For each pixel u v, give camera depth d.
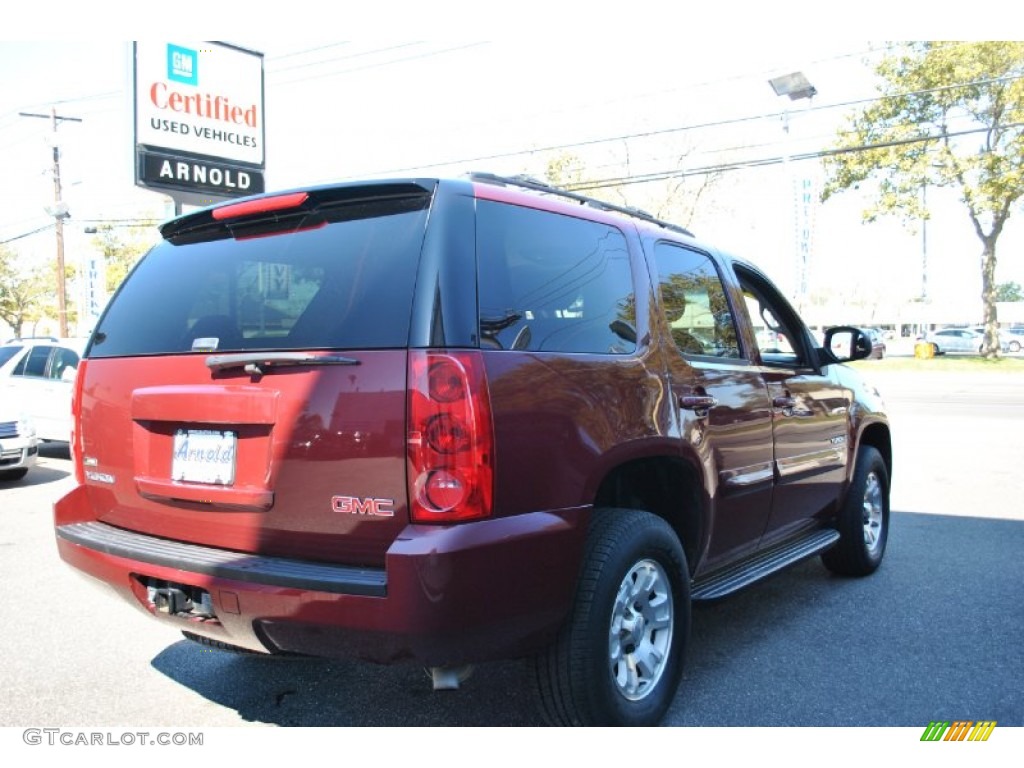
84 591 5.44
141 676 4.00
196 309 3.22
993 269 35.62
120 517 3.34
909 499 8.20
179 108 15.26
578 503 2.90
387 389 2.61
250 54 16.25
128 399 3.27
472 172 3.18
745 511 4.08
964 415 16.81
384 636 2.50
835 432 5.10
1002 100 28.48
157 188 14.99
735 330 4.32
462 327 2.65
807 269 26.81
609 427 3.08
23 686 3.88
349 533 2.66
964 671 3.96
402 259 2.77
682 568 3.45
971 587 5.34
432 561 2.46
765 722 3.41
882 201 30.61
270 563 2.76
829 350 5.09
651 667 3.33
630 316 3.48
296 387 2.76
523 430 2.72
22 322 51.75
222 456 2.95
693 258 4.16
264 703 3.67
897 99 29.72
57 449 12.84
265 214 3.17
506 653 2.70
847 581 5.53
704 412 3.69
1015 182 28.91
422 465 2.54
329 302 2.84
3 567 6.03
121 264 43.38
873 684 3.81
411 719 3.48
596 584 2.97
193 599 2.92
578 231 3.36
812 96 22.81
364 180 2.92
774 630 4.56
